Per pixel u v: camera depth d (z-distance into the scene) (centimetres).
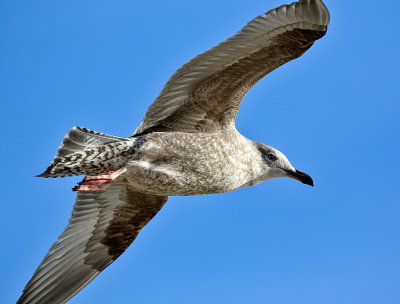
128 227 1021
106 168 891
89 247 1003
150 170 902
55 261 978
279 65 916
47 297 959
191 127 949
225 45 879
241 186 1028
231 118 959
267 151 1051
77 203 1009
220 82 920
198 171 932
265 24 884
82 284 985
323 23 891
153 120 941
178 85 912
